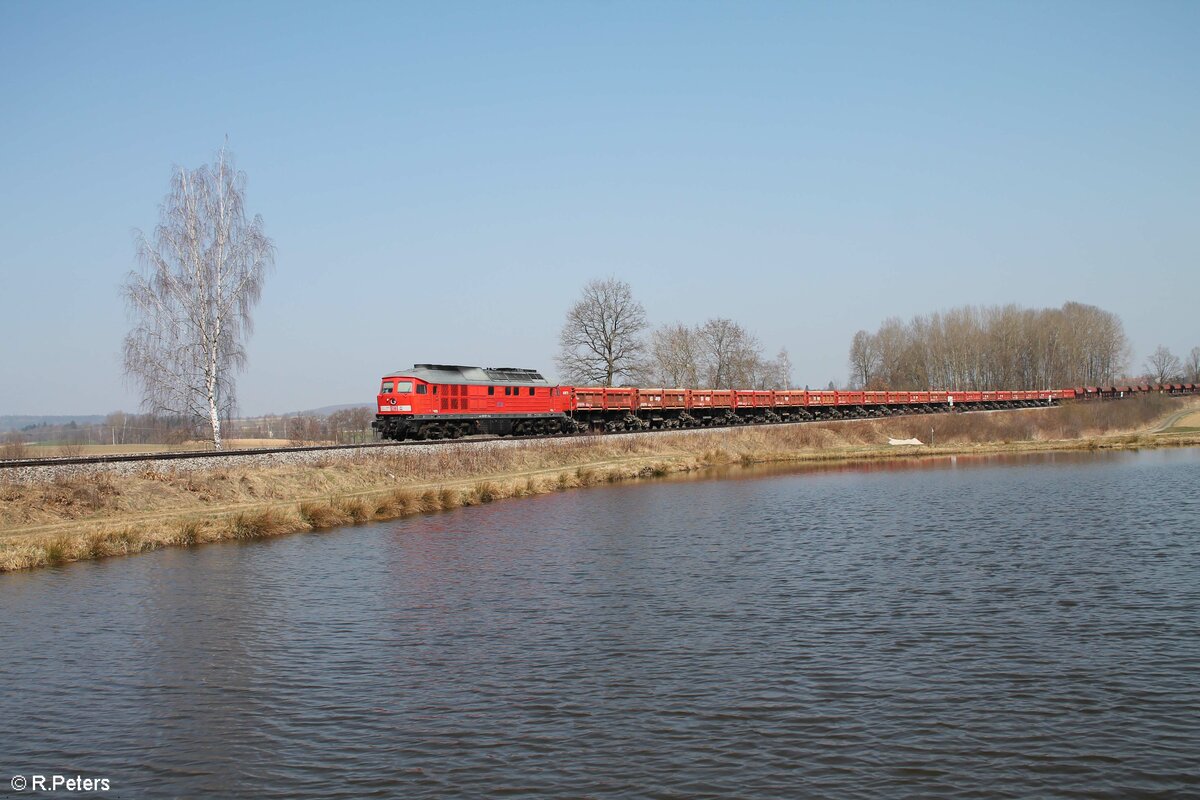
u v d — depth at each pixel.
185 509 38.78
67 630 23.44
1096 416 111.06
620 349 105.00
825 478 63.34
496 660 20.89
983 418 104.94
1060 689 18.44
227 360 51.75
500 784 14.74
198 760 15.84
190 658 21.25
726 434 84.88
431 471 53.66
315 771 15.34
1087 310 187.88
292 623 24.14
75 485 36.69
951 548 33.69
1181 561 30.42
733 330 127.00
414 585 28.42
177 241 50.31
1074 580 27.88
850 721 16.98
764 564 31.33
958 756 15.45
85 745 16.52
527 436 70.94
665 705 17.92
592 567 31.12
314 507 40.19
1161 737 16.06
